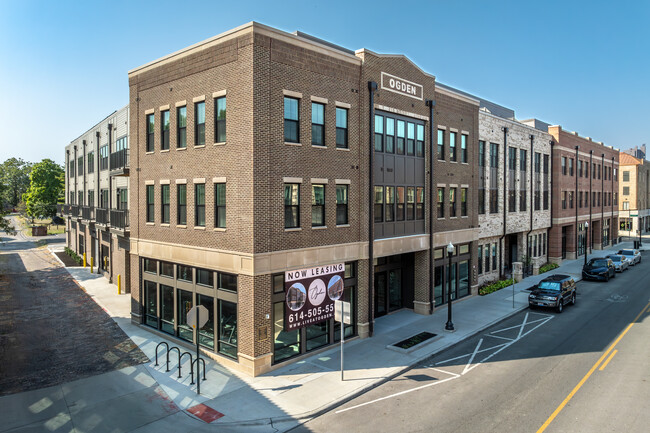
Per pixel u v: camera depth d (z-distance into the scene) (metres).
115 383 13.88
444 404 12.46
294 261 15.91
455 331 19.56
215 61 16.05
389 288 22.95
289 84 15.80
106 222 28.81
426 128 22.53
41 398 12.80
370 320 18.84
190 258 17.22
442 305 24.05
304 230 16.34
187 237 17.48
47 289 27.84
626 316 22.27
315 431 11.06
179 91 17.73
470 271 26.56
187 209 17.48
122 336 18.70
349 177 18.16
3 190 36.47
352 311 18.61
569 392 13.09
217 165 16.05
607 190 54.06
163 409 12.17
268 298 15.09
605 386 13.49
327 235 17.25
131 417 11.70
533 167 35.88
